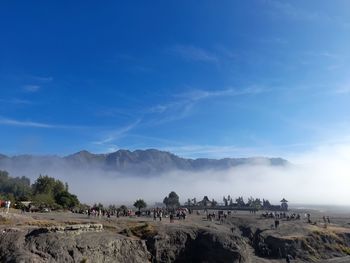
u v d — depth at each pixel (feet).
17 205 323.37
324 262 261.03
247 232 299.17
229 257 218.18
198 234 235.20
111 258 181.98
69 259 162.50
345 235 312.50
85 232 188.34
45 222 207.41
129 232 225.35
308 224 338.54
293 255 265.95
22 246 158.20
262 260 252.83
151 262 208.13
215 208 533.96
